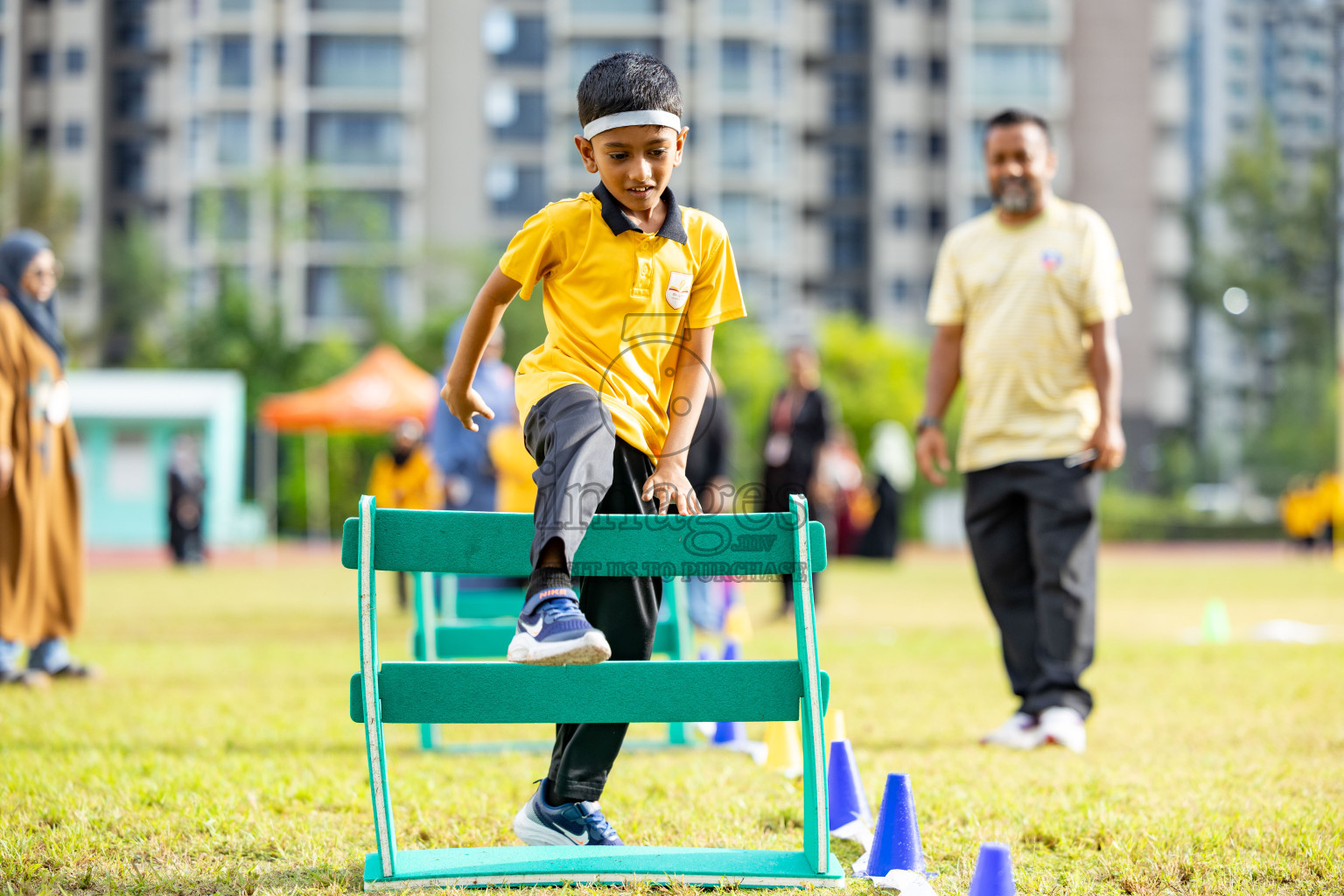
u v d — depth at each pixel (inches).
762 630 554.9
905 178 2758.4
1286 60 3909.9
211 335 2185.0
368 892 162.6
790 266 2726.4
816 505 601.3
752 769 249.4
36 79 2684.5
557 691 166.9
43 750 259.0
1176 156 2755.9
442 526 166.4
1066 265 299.4
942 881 171.2
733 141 2684.5
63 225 2493.8
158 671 400.2
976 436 303.6
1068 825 197.8
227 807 209.0
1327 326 3147.1
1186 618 631.2
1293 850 184.2
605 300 172.6
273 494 1971.0
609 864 167.6
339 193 2459.4
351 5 2551.7
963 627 567.5
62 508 380.8
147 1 2721.5
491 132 2647.6
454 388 183.3
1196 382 3216.0
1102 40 2748.5
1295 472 2994.6
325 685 368.2
